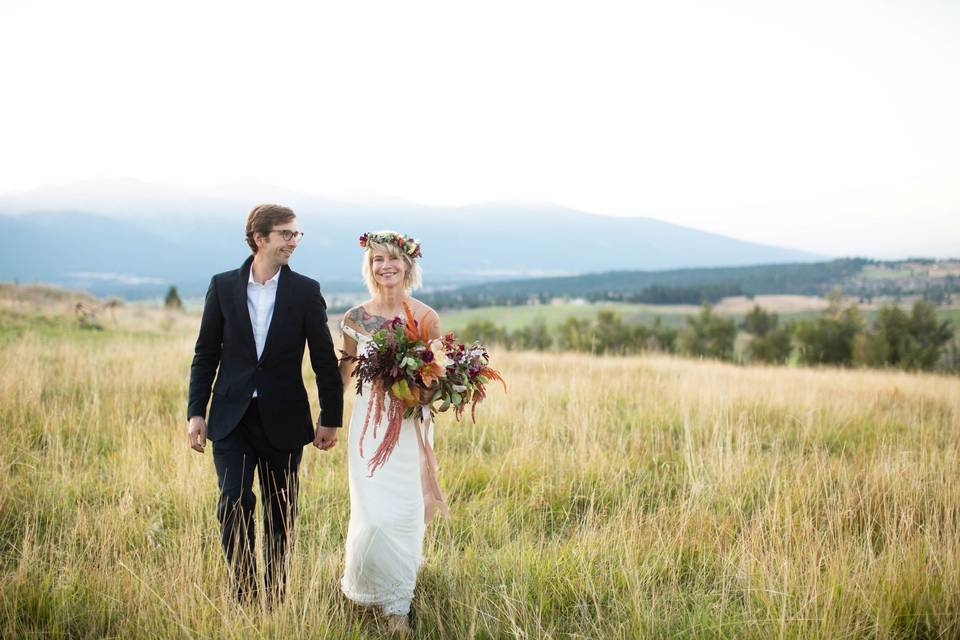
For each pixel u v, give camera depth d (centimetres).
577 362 1366
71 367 935
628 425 724
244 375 349
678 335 3978
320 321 362
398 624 332
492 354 1540
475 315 12475
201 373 360
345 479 522
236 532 330
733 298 13412
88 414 676
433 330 387
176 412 736
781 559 363
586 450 588
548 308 13700
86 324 1845
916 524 437
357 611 345
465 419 713
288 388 353
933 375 1875
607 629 320
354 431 356
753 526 415
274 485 358
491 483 521
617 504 489
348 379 397
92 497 472
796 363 3131
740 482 514
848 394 1005
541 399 818
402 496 343
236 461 343
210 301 361
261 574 335
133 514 422
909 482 495
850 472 545
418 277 390
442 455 598
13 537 412
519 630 303
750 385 1036
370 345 349
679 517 446
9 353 968
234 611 301
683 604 339
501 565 375
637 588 328
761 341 3519
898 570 353
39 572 345
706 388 898
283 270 365
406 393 335
